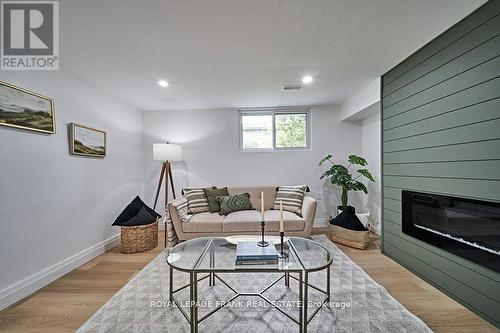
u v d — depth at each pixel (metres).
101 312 1.75
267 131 4.19
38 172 2.18
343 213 3.29
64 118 2.49
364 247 2.97
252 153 4.11
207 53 2.16
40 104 2.20
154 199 4.15
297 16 1.64
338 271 2.38
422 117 2.17
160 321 1.65
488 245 1.60
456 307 1.78
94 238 2.90
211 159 4.13
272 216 3.19
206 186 4.12
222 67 2.45
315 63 2.40
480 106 1.63
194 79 2.77
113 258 2.83
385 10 1.60
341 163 4.05
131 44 1.99
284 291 2.03
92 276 2.36
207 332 1.53
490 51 1.56
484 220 1.62
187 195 3.58
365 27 1.79
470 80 1.70
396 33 1.89
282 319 1.66
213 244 2.16
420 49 2.16
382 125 2.78
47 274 2.22
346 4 1.53
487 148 1.59
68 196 2.52
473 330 1.53
